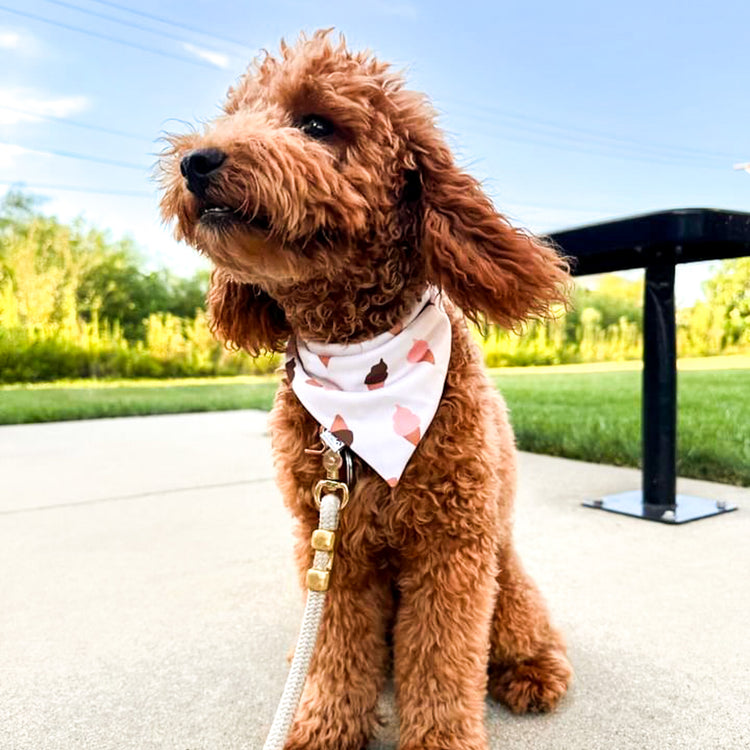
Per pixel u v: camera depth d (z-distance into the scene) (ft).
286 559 3.14
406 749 1.65
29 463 5.76
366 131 1.61
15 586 2.85
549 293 1.71
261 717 1.86
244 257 1.51
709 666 2.06
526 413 6.63
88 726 1.82
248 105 1.73
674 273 3.63
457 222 1.65
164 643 2.31
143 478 5.03
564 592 2.62
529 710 1.84
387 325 1.73
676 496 3.85
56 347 13.67
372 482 1.62
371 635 1.76
